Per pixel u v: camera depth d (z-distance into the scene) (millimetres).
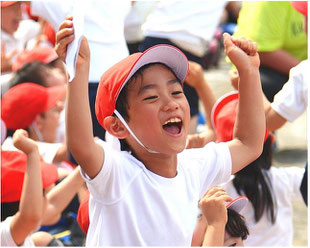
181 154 7711
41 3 12297
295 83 10742
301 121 20266
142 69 7020
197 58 14555
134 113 7008
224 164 7723
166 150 6969
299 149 17906
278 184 10195
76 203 11695
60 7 12211
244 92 7770
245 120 7832
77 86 6637
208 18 14352
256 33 14992
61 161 12125
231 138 9852
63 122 13031
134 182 7094
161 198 7148
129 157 7207
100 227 7102
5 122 11992
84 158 6746
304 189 9938
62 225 11719
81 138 6680
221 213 7270
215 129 10242
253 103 7777
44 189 9727
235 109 9930
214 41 25531
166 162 7262
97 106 7348
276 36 15047
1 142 11266
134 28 16688
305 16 11305
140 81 6980
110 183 6988
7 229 8516
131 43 16875
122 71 7020
